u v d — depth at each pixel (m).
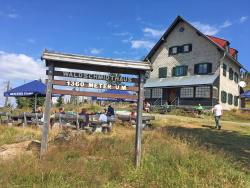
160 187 8.00
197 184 8.19
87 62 9.57
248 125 25.97
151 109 38.44
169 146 10.82
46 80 9.66
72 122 17.78
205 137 16.70
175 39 44.28
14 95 21.23
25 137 14.08
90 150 10.38
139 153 9.40
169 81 42.81
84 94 9.81
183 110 35.91
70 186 7.57
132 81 10.06
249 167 10.08
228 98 41.56
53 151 9.73
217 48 39.66
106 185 7.98
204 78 39.53
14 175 7.89
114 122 18.59
